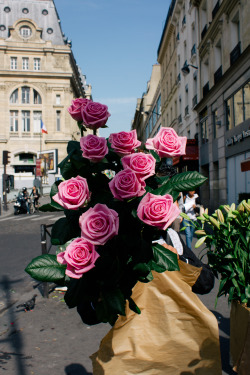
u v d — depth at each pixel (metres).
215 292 5.66
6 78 53.34
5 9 56.31
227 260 2.75
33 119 54.19
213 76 21.36
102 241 1.25
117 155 1.60
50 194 1.51
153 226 1.38
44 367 3.41
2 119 53.19
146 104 64.44
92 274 1.38
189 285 2.11
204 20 23.80
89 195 1.50
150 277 1.49
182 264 2.09
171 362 2.05
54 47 54.38
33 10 56.69
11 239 13.72
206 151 23.31
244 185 16.73
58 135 54.19
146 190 1.48
